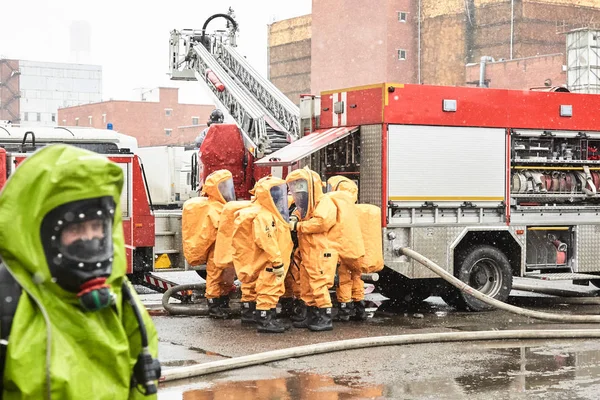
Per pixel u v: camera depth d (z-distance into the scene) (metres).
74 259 2.72
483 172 11.95
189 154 22.69
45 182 2.70
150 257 13.02
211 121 16.70
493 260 11.98
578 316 10.52
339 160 12.27
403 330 10.09
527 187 12.23
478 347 9.00
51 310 2.74
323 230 9.73
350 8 52.50
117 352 2.81
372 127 11.52
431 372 7.72
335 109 12.16
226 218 10.45
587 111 12.66
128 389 2.89
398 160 11.44
